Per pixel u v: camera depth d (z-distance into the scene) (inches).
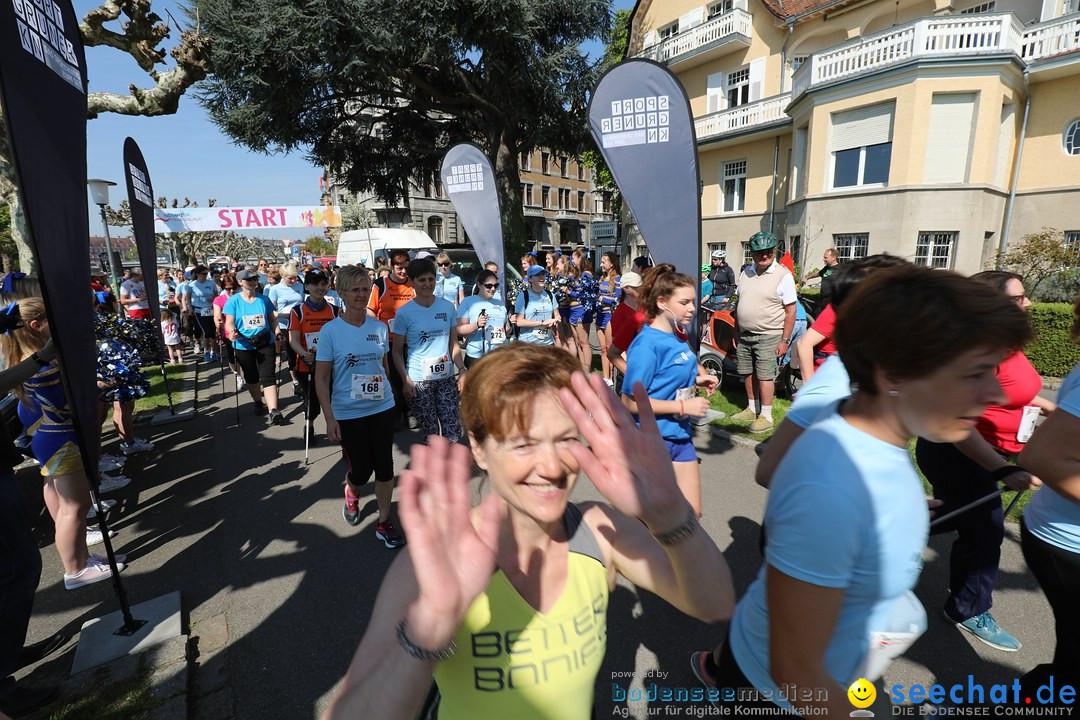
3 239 873.5
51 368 116.7
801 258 601.3
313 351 218.2
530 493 40.3
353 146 800.9
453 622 31.4
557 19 641.0
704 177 786.2
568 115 711.1
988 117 484.1
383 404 135.5
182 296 451.5
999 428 94.8
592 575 46.1
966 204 496.7
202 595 121.0
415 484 33.1
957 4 587.8
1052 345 312.5
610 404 40.0
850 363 44.5
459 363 177.0
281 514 159.9
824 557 40.1
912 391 41.1
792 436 73.3
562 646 43.3
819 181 578.2
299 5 548.7
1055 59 482.0
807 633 41.3
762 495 160.9
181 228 626.2
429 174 900.6
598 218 2091.5
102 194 320.8
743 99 767.1
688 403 102.3
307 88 618.5
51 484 127.4
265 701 91.0
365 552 137.8
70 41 102.6
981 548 93.0
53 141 93.4
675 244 173.8
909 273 43.2
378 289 256.4
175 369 398.0
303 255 932.6
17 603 87.2
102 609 117.3
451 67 607.2
